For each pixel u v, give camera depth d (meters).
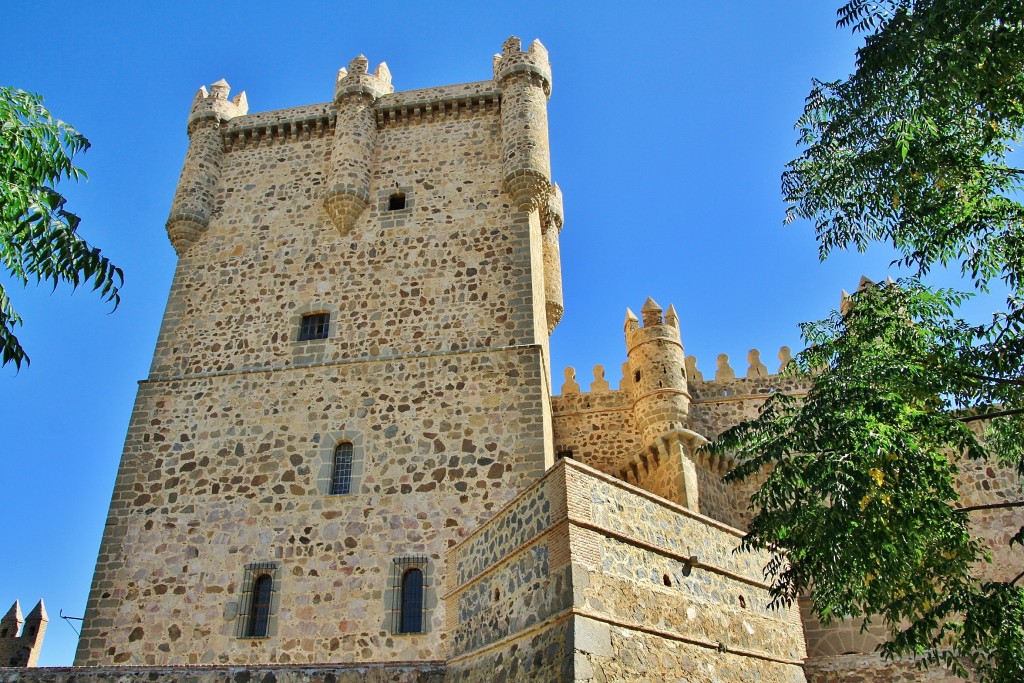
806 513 13.77
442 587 19.81
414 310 24.39
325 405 22.94
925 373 14.03
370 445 22.09
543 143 26.77
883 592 14.05
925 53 12.59
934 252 13.72
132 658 19.56
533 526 12.92
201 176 27.67
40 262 10.98
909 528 12.74
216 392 23.55
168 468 22.39
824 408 13.80
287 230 26.55
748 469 14.28
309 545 20.70
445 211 26.11
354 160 26.88
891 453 13.09
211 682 14.02
